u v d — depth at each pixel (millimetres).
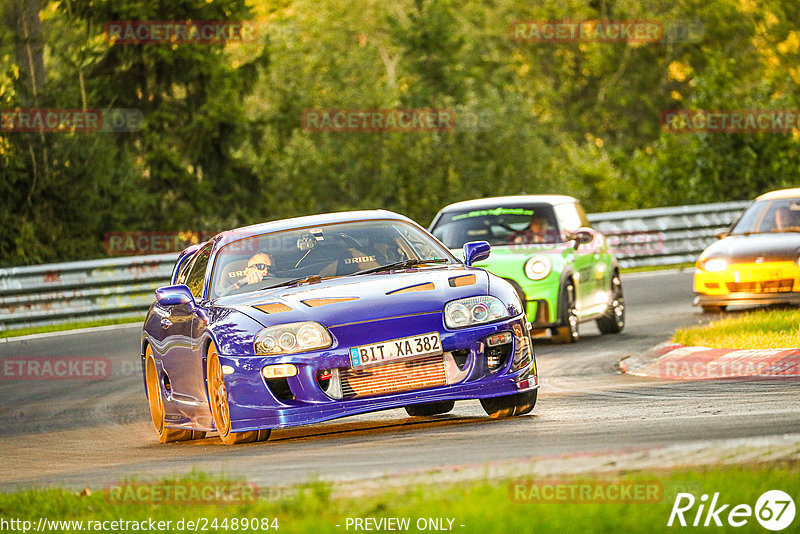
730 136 110750
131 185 101062
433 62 143750
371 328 26078
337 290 27422
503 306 27219
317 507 16875
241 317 27156
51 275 69938
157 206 111625
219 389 27438
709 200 110938
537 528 14570
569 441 22047
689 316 56969
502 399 28000
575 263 49781
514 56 183750
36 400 44844
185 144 115938
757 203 57562
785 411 24797
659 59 183750
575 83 188000
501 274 48031
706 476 16578
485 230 50250
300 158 121688
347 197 123375
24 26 97938
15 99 93562
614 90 183250
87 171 95375
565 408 29328
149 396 33812
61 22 105188
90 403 43062
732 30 178250
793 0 178250
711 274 53500
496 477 17562
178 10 111312
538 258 48344
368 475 19219
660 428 23219
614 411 27812
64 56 101875
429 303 26641
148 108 113688
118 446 32469
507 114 125938
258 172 120312
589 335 53750
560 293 48312
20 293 68875
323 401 25828
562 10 179250
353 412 25703
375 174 124312
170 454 28312
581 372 40438
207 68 112125
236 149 117188
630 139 183000
